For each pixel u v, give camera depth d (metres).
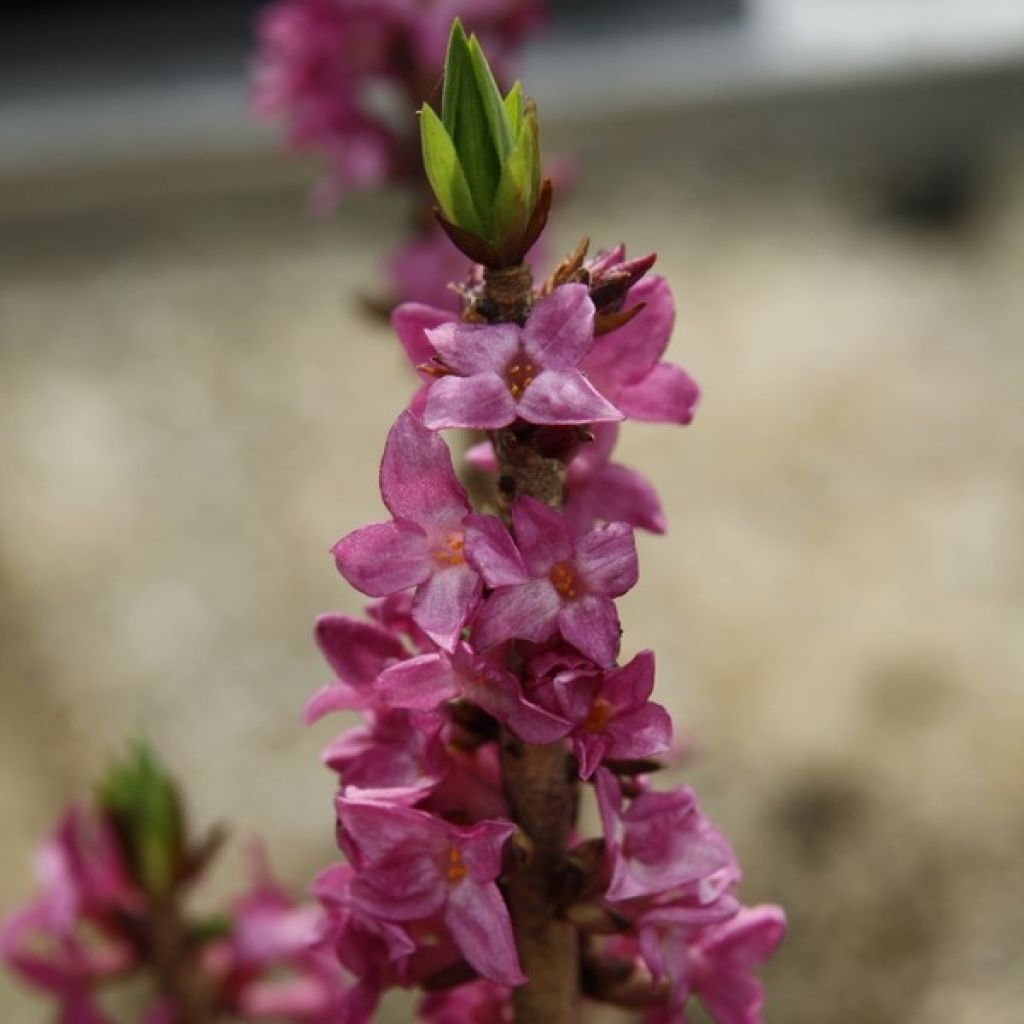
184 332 0.92
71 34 1.11
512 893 0.24
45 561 0.78
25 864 0.63
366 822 0.23
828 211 0.98
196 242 0.99
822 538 0.78
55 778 0.67
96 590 0.77
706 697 0.70
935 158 1.01
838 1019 0.57
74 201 1.00
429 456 0.22
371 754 0.24
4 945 0.32
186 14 1.12
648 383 0.24
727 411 0.85
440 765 0.23
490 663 0.23
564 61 1.03
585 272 0.23
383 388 0.88
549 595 0.22
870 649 0.72
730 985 0.25
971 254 0.95
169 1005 0.32
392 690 0.23
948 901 0.61
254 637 0.74
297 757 0.69
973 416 0.84
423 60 0.37
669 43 1.04
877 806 0.64
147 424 0.87
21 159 0.98
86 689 0.72
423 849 0.23
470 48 0.23
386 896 0.23
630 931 0.24
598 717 0.23
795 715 0.69
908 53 1.02
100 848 0.32
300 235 0.99
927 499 0.79
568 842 0.24
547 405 0.22
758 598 0.75
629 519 0.24
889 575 0.76
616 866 0.23
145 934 0.32
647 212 0.98
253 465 0.84
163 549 0.79
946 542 0.77
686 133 1.02
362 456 0.84
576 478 0.24
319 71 0.38
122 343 0.92
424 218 0.38
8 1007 0.58
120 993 0.54
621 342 0.24
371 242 0.98
